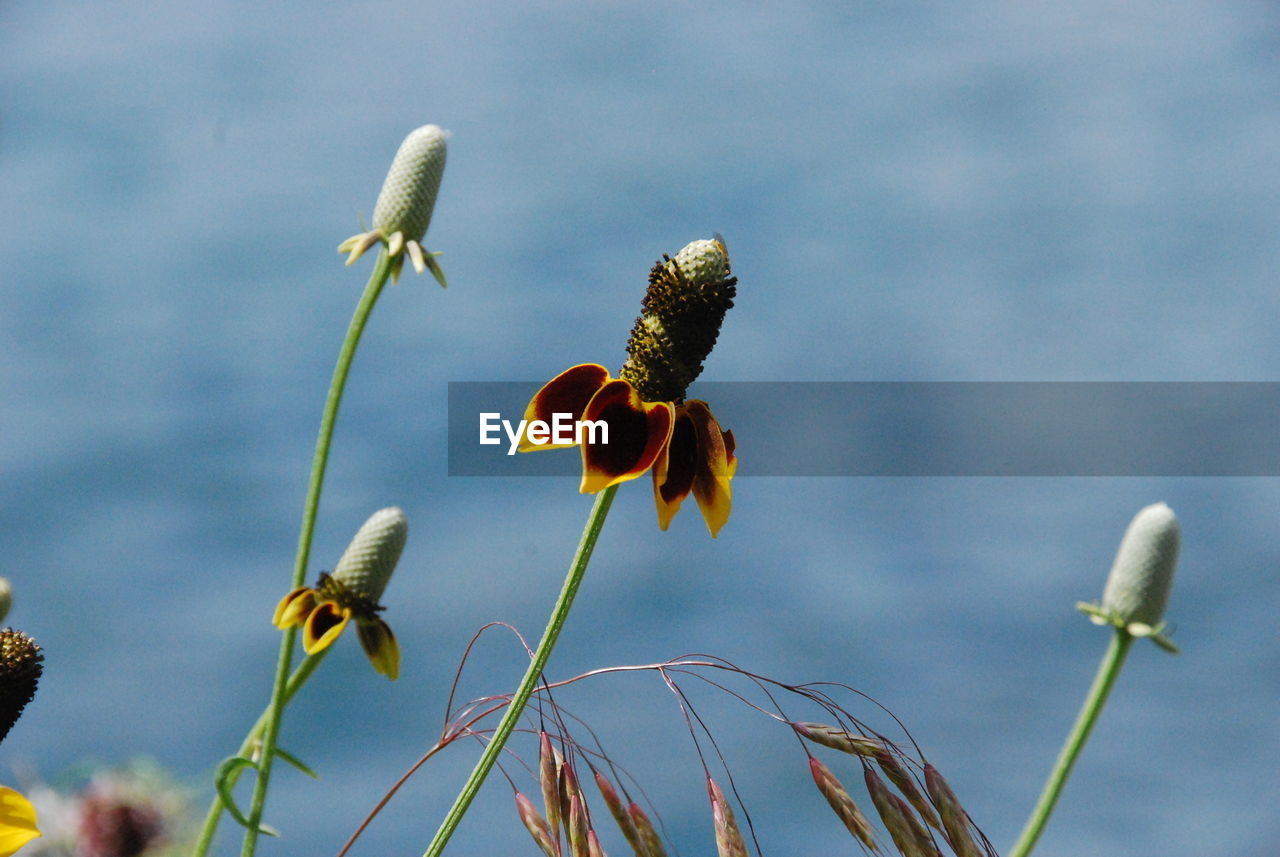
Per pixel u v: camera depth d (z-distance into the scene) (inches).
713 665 26.7
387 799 25.7
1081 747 25.0
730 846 26.2
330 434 25.6
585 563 26.0
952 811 26.8
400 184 26.0
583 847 26.4
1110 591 25.3
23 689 26.1
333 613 25.9
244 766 25.6
